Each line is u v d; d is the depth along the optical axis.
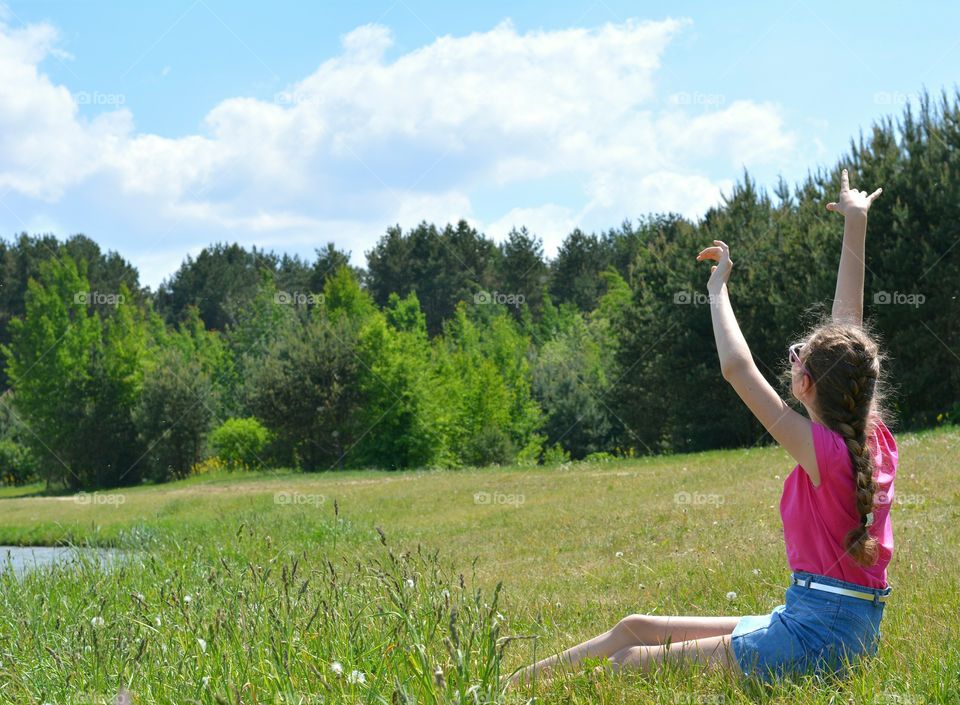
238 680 3.23
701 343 33.31
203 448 56.41
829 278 26.75
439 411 51.16
